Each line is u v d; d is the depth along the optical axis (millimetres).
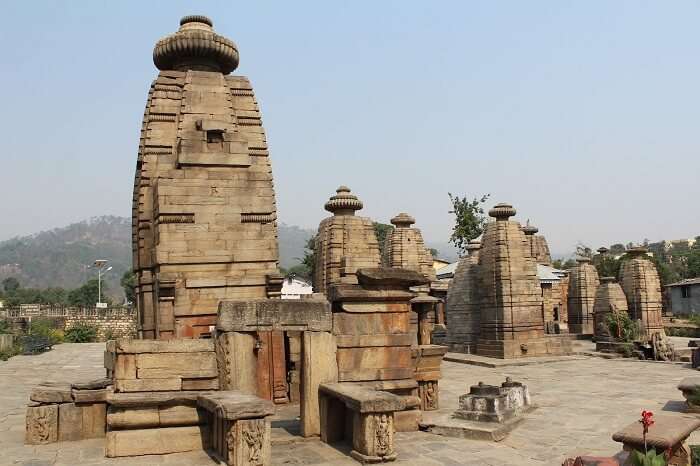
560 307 48500
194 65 17047
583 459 7980
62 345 43250
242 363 10930
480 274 29438
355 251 24875
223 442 9438
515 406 13578
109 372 13500
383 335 12352
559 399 16422
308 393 11266
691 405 14148
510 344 27375
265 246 16156
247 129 16969
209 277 15609
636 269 38094
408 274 12531
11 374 24281
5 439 11625
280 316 11312
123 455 9906
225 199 15984
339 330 12109
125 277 86000
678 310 61719
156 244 15664
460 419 12562
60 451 10508
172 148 16406
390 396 9930
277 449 10516
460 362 27500
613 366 25203
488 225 29109
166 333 15070
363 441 9766
